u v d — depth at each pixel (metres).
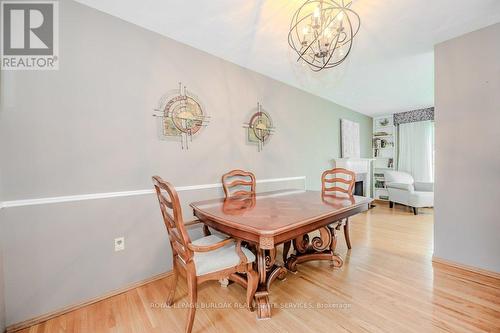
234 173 2.55
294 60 2.73
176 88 2.26
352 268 2.18
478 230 2.05
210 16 1.90
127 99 1.94
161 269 2.10
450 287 1.83
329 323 1.44
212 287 1.89
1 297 1.35
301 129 3.81
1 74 1.43
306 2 1.68
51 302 1.57
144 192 2.02
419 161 5.20
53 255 1.58
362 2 1.70
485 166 2.00
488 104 1.98
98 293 1.76
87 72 1.74
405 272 2.09
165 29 2.08
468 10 1.78
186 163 2.33
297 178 3.74
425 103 4.68
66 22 1.66
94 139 1.77
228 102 2.72
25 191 1.49
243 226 1.32
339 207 1.80
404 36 2.17
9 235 1.43
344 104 4.74
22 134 1.49
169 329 1.42
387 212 4.49
